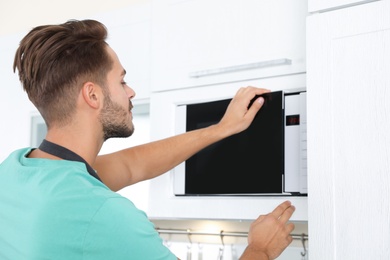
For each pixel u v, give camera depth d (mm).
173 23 1949
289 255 1953
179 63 1919
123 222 1134
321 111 1477
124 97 1365
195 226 2287
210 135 1722
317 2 1525
